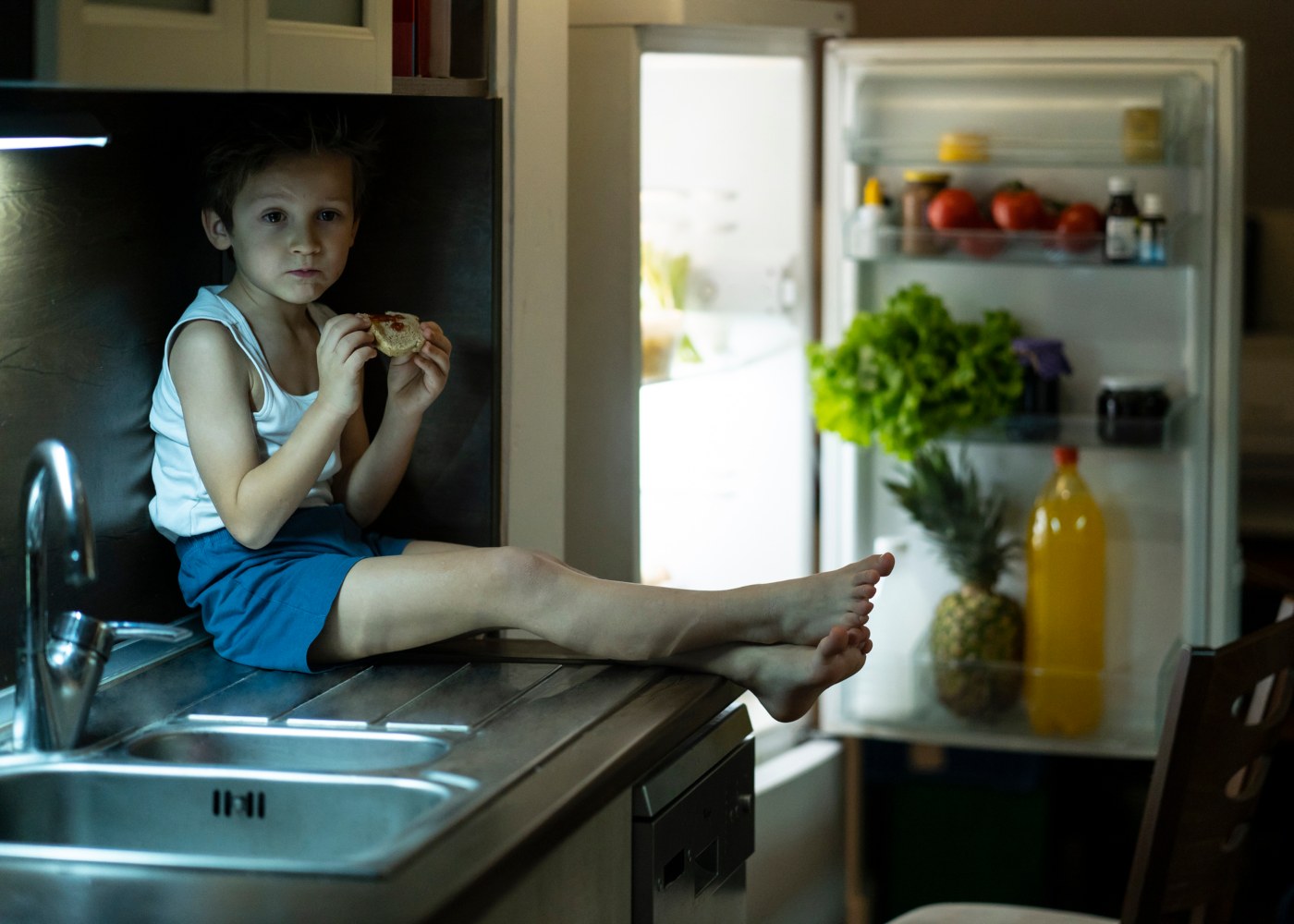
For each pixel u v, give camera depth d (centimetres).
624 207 236
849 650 166
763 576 284
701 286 278
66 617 142
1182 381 268
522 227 200
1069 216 257
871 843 294
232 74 133
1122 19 381
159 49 122
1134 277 268
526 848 116
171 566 190
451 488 199
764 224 278
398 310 197
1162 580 272
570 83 237
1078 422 260
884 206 263
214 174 175
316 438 168
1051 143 257
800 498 280
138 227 181
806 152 270
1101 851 315
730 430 284
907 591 279
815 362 261
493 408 197
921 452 264
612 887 141
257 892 105
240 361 174
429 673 171
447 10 188
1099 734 264
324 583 170
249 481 169
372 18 161
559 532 215
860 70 263
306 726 150
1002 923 191
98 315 173
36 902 104
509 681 167
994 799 280
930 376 253
